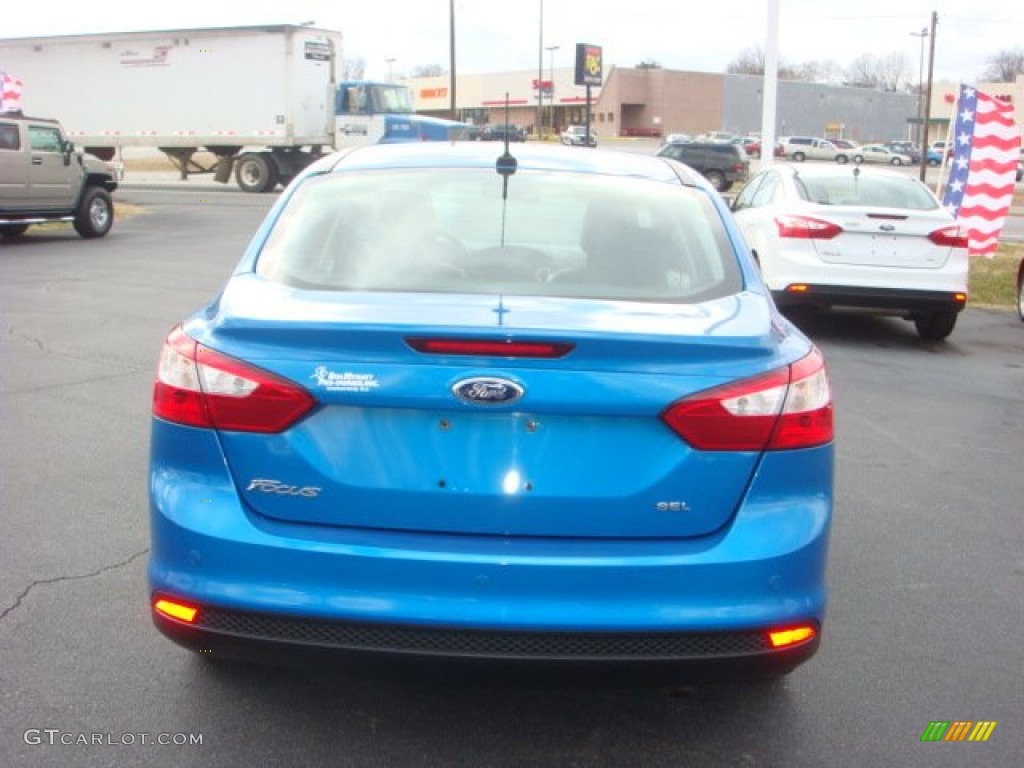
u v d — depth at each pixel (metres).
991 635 4.02
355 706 3.37
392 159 4.03
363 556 2.76
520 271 3.35
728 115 99.38
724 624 2.78
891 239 9.70
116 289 12.11
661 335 2.82
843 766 3.12
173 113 30.70
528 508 2.81
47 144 16.98
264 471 2.85
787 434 2.89
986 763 3.16
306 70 29.77
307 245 3.46
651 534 2.83
